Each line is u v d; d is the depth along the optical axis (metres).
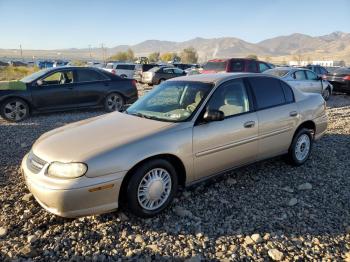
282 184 4.88
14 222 3.80
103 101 11.05
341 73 17.08
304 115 5.48
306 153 5.69
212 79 4.71
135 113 4.66
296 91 5.61
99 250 3.33
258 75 5.12
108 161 3.50
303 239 3.51
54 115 10.63
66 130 4.27
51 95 10.08
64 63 51.06
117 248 3.36
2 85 9.62
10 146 6.85
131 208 3.75
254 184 4.86
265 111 4.92
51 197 3.40
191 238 3.52
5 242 3.43
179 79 5.11
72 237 3.52
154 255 3.25
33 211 4.04
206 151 4.22
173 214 4.00
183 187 4.26
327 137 7.55
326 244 3.43
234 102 4.65
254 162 4.95
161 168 3.89
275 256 3.20
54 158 3.56
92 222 3.80
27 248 3.26
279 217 3.95
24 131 8.28
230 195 4.50
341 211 4.11
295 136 5.43
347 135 7.75
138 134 3.87
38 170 3.63
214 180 4.95
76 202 3.40
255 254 3.26
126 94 11.35
